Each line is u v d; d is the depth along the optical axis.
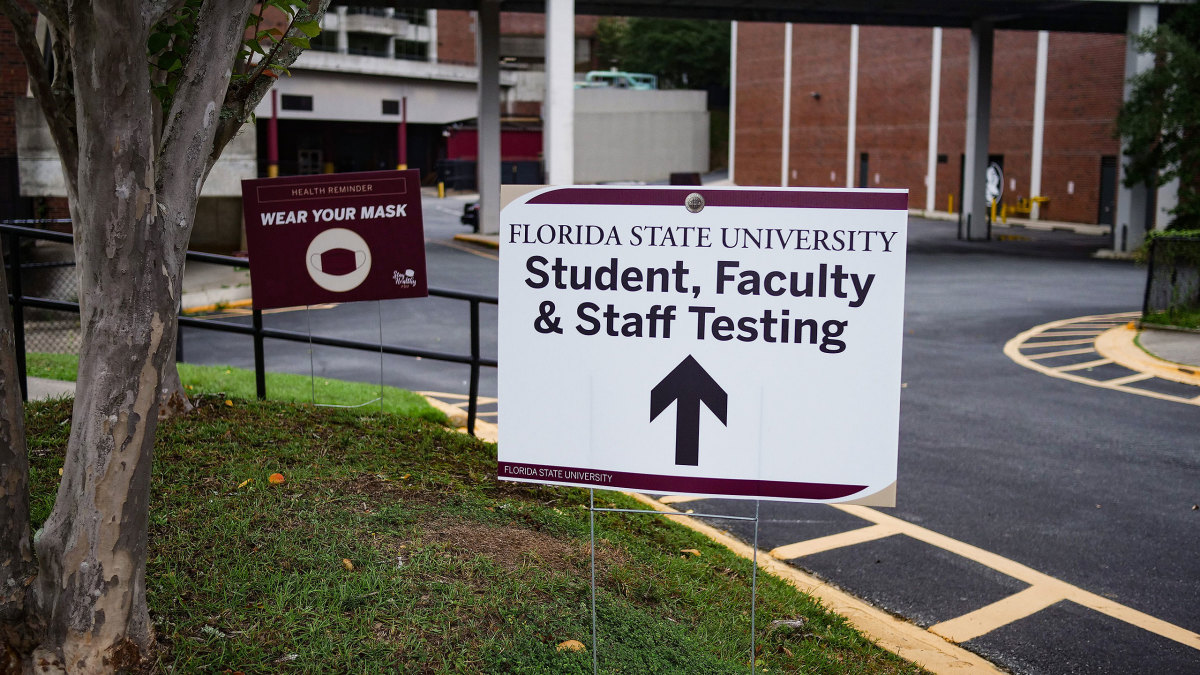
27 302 7.30
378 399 9.12
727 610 5.06
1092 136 40.62
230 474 5.55
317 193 7.21
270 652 3.79
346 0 28.20
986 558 7.00
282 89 63.19
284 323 17.75
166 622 3.90
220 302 19.92
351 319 18.12
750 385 3.42
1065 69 41.69
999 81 45.44
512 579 4.60
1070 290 23.12
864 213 3.31
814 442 3.41
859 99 53.03
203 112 3.60
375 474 5.89
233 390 8.69
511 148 63.56
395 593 4.29
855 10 34.97
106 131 3.17
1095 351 15.35
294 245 7.27
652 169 75.06
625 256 3.43
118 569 3.44
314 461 6.01
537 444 3.54
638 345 3.46
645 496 7.88
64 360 10.57
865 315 3.34
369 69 66.62
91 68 3.11
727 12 35.72
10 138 22.19
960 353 15.30
